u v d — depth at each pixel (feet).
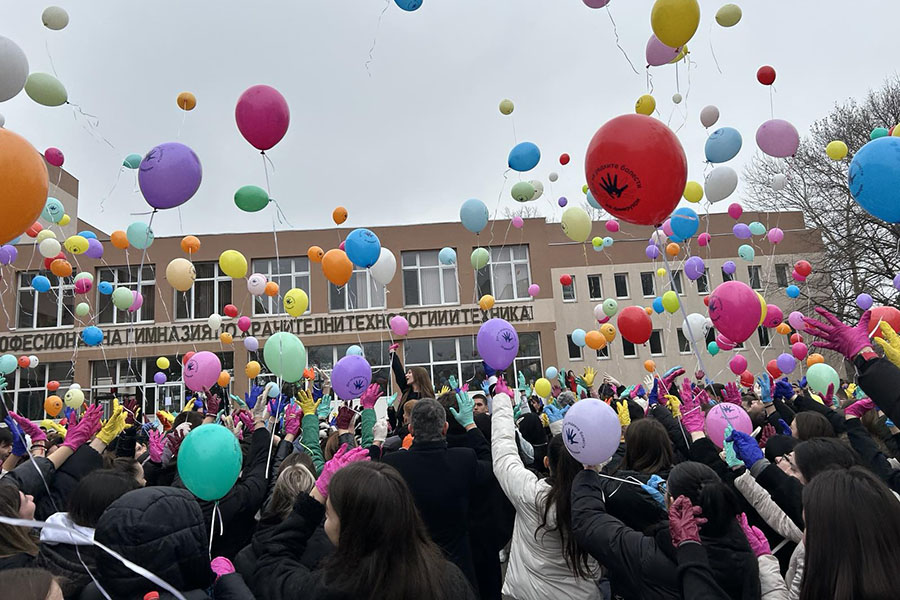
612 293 78.48
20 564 6.92
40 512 9.10
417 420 10.20
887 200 9.81
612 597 9.33
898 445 10.45
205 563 6.02
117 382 67.36
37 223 24.93
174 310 69.00
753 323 12.66
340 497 5.81
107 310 68.64
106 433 10.27
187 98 17.93
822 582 5.32
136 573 5.59
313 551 7.27
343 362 15.69
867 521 5.21
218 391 21.86
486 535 10.95
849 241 58.70
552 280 77.77
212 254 69.92
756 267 73.00
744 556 6.61
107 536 5.63
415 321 70.23
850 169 10.32
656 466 9.77
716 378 70.59
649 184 10.38
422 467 9.78
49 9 15.33
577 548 8.85
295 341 15.64
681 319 73.87
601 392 21.58
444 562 6.13
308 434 12.57
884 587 4.98
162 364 43.16
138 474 10.25
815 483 5.63
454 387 17.01
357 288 71.92
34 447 10.84
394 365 17.62
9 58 11.61
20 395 65.62
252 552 7.14
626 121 10.55
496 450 10.07
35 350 66.59
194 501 6.23
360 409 15.67
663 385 16.57
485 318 70.49
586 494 8.35
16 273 67.21
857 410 10.46
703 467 7.20
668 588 6.79
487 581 11.16
